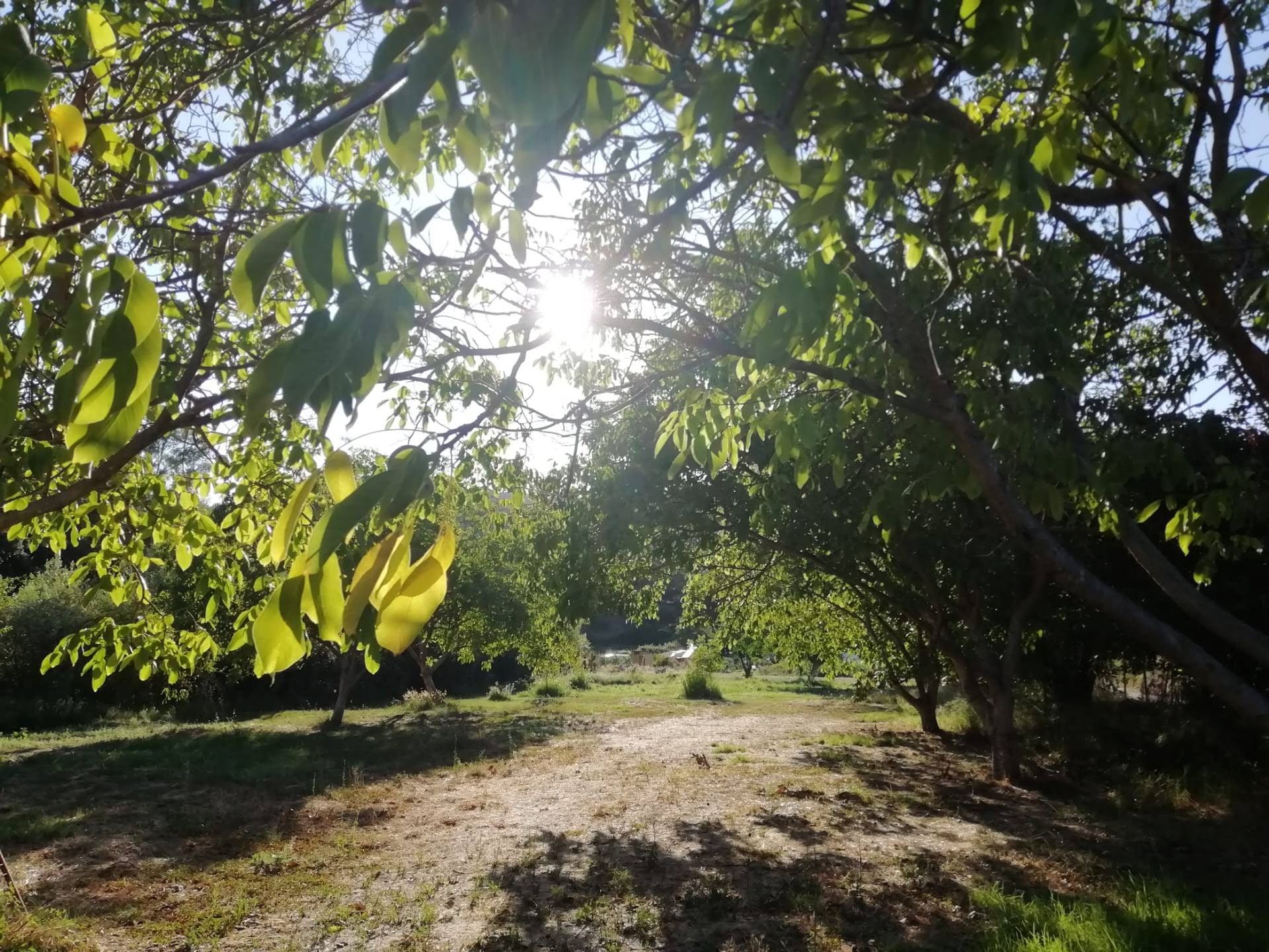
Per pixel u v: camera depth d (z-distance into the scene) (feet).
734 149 7.72
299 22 8.93
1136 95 9.20
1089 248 14.03
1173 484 13.06
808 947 21.72
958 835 32.12
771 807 37.04
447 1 4.00
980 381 13.38
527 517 38.47
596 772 46.85
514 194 4.62
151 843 32.73
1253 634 9.70
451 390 15.28
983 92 11.55
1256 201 6.12
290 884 27.86
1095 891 24.75
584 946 22.31
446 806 39.11
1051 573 9.78
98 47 8.85
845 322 11.47
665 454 36.37
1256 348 9.86
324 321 3.85
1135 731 45.34
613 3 4.78
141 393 3.95
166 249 12.62
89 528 19.80
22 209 4.32
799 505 32.24
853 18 6.82
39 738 66.18
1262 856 28.09
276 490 19.33
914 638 55.83
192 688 86.79
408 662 105.50
